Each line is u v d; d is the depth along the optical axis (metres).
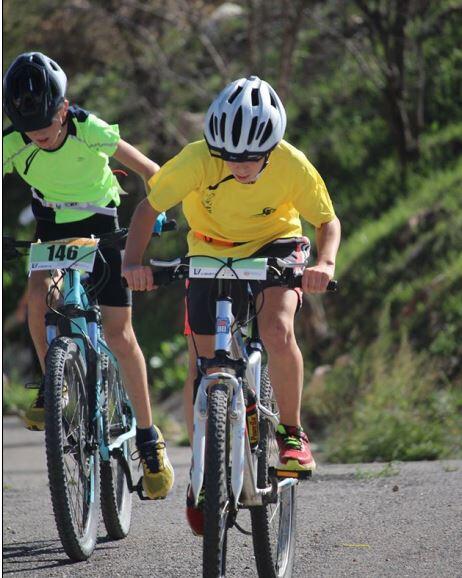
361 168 48.28
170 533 16.53
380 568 13.80
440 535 15.13
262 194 13.41
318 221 13.84
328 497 18.95
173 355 45.41
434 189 43.88
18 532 17.23
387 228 43.00
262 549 12.88
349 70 52.34
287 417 13.43
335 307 41.34
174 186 13.20
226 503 11.68
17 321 51.19
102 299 15.88
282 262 12.62
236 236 13.84
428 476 20.84
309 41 53.72
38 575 14.13
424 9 47.59
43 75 14.45
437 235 40.72
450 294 37.16
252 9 43.41
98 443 15.20
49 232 16.16
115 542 16.14
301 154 13.61
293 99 52.06
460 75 49.25
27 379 48.12
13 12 45.41
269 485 13.30
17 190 55.91
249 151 12.51
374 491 19.28
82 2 46.50
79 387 14.76
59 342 14.35
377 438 27.81
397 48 44.97
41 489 22.81
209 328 13.24
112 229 16.23
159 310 49.06
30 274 15.66
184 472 25.16
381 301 39.91
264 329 13.12
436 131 47.72
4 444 36.00
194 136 48.25
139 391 16.12
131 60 48.88
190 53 51.22
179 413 40.50
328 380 34.50
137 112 50.03
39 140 14.93
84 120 15.27
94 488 15.20
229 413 12.02
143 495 17.22
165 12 47.84
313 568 14.10
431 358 34.81
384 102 48.38
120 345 15.93
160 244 48.72
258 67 46.41
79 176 15.59
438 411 29.70
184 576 13.83
